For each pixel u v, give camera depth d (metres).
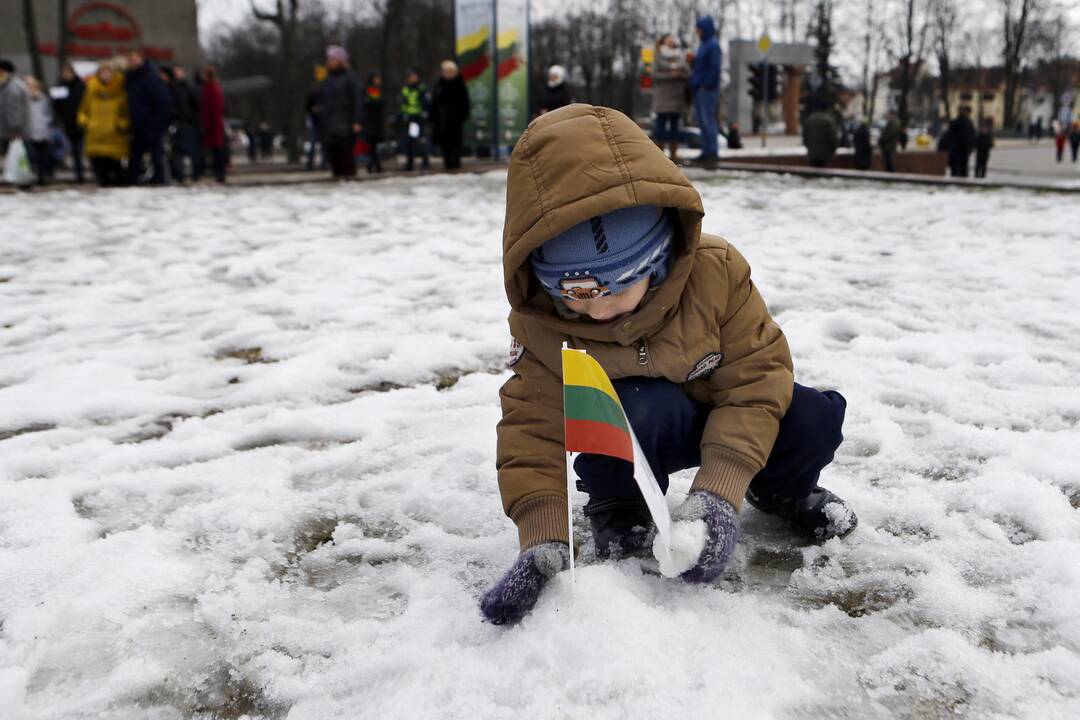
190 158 14.16
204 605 1.75
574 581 1.60
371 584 1.83
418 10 42.97
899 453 2.38
